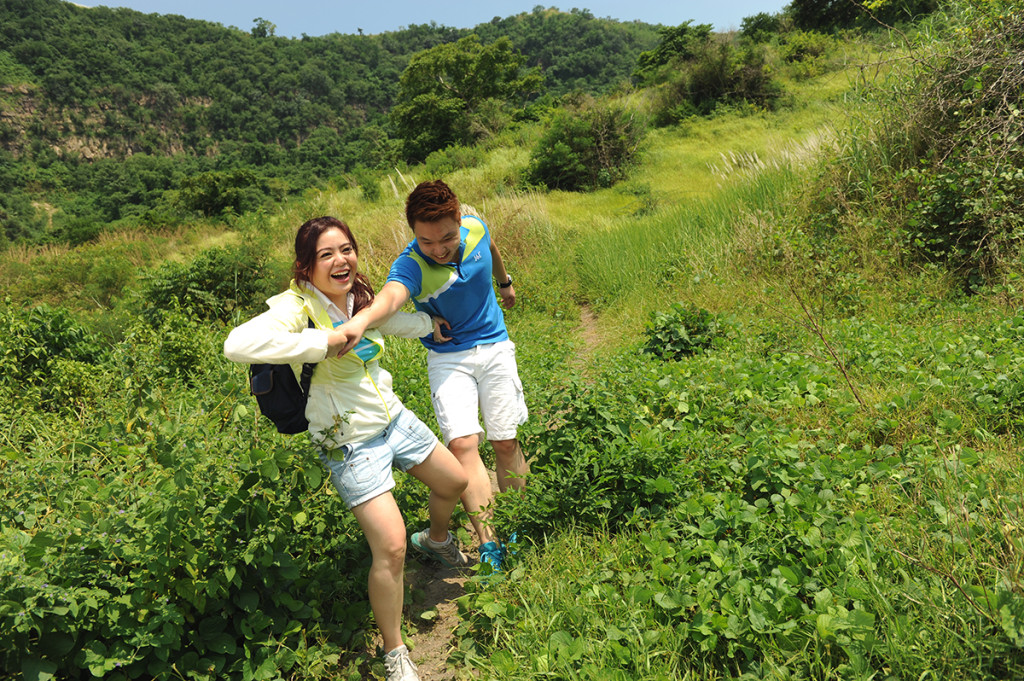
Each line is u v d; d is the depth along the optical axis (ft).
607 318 28.43
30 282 54.60
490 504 10.29
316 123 559.38
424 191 9.55
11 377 19.99
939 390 12.69
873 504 9.78
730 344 18.65
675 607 7.97
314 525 10.37
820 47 114.42
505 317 29.22
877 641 6.91
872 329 17.10
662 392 14.07
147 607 7.98
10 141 458.09
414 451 9.34
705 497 9.93
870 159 25.49
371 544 8.57
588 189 78.13
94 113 509.76
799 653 7.04
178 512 8.19
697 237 32.68
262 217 34.30
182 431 10.18
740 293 24.31
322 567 9.97
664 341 19.99
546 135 83.56
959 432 11.46
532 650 8.13
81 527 8.08
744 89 102.73
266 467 8.45
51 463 10.14
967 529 8.27
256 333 7.74
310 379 8.42
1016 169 19.72
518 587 9.27
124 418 11.97
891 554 8.24
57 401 18.71
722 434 12.48
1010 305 17.15
